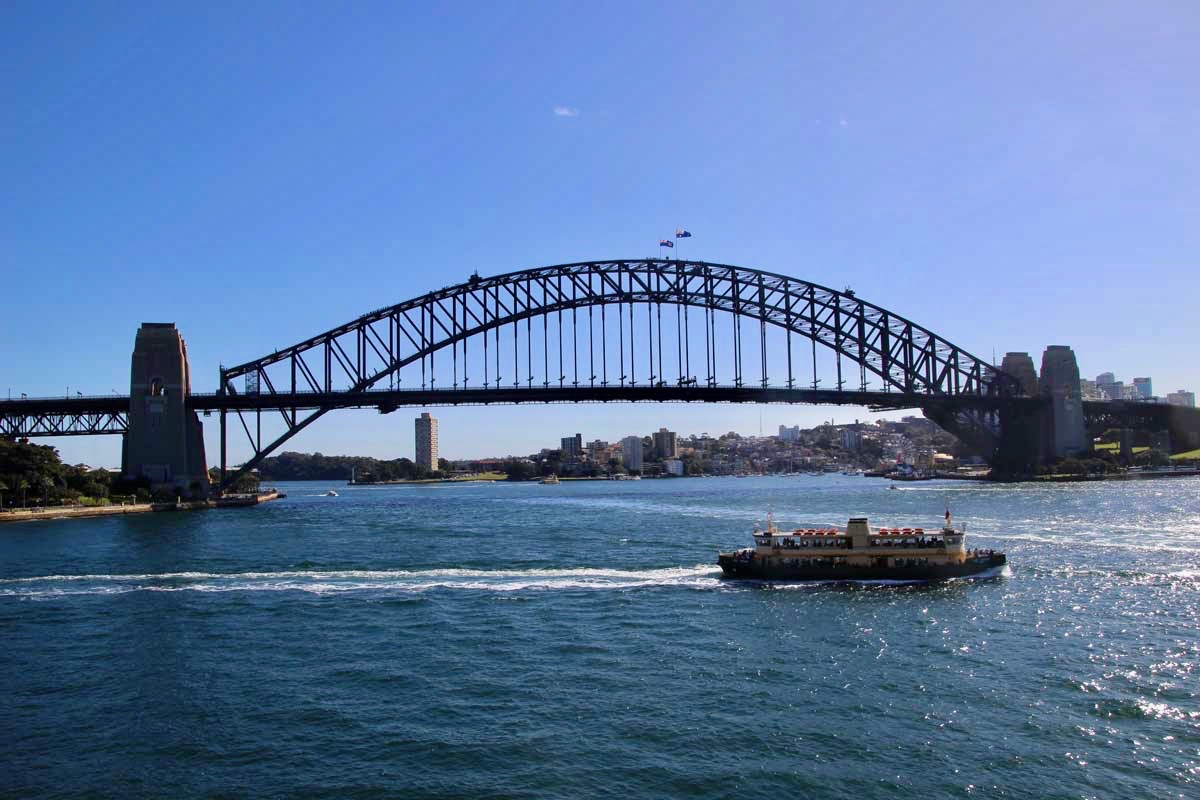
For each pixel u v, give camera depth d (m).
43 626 57.00
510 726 37.72
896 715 38.59
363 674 45.22
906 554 69.31
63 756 35.44
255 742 36.47
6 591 69.50
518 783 32.44
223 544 100.19
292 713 39.69
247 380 172.38
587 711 39.41
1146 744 35.28
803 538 70.94
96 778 33.44
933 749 35.06
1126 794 31.38
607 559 83.25
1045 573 70.94
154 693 42.81
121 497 155.50
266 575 75.69
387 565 80.81
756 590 66.44
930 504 145.00
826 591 65.69
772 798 31.33
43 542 103.75
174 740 36.81
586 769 33.53
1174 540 89.81
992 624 54.28
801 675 44.31
